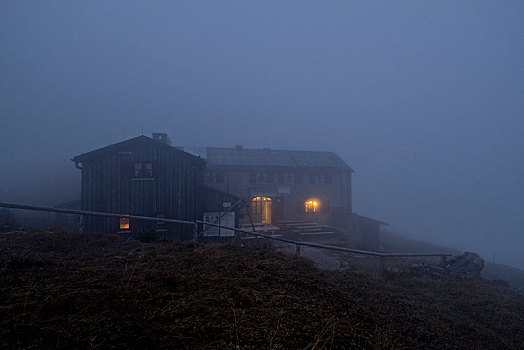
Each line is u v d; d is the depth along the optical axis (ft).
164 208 48.06
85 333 5.39
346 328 7.97
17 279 8.13
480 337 13.80
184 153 49.55
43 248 14.17
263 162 73.31
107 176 46.26
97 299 7.05
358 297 15.01
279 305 8.48
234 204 51.60
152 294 7.79
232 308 7.56
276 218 70.38
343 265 28.63
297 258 19.29
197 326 6.25
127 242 19.01
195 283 9.27
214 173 67.97
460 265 32.12
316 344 6.24
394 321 12.03
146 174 47.73
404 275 26.32
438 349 10.40
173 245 17.80
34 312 6.07
